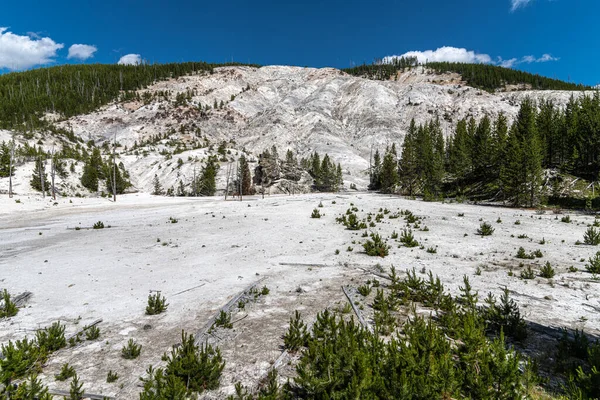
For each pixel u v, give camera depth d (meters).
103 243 20.03
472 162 62.88
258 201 50.94
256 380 5.64
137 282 12.17
